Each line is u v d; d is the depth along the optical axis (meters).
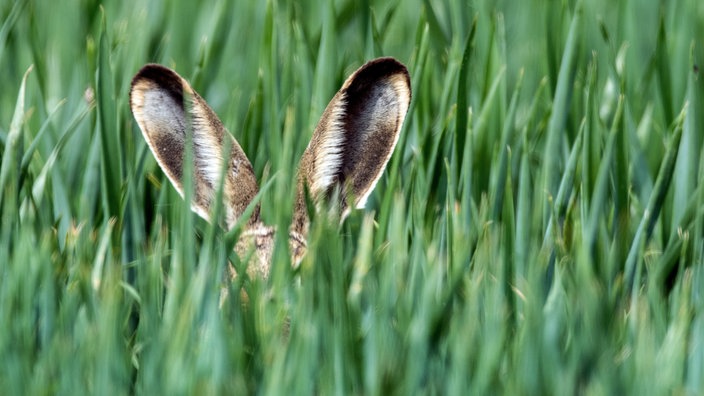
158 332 6.92
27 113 9.48
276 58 10.02
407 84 7.76
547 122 9.88
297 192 7.82
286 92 10.49
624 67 10.45
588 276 7.20
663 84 10.16
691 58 9.48
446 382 6.71
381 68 7.70
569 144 9.80
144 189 9.12
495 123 9.48
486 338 6.72
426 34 9.67
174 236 8.24
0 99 11.48
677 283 7.79
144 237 8.48
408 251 8.33
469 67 9.59
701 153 9.62
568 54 9.29
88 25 12.04
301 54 10.38
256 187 7.90
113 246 8.43
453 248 7.90
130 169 8.66
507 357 6.93
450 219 8.13
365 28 11.49
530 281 7.12
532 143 9.79
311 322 6.77
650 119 10.16
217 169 7.82
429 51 10.34
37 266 7.40
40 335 7.38
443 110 9.68
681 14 11.60
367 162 7.92
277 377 6.25
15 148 8.38
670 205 9.05
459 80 9.00
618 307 7.55
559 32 11.04
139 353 7.23
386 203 8.22
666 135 9.97
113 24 12.59
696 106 9.48
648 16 13.46
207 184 7.86
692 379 6.93
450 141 9.31
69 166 9.55
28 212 8.21
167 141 7.84
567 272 7.66
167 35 12.20
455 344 6.67
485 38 11.55
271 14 10.12
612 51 10.52
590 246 8.24
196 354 6.62
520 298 7.60
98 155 8.95
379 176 7.90
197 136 7.80
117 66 10.78
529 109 10.62
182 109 7.82
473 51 10.54
